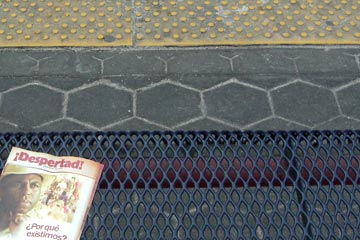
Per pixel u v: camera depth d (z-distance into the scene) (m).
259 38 2.00
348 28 2.05
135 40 1.98
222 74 1.89
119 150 1.10
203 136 1.12
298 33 2.03
